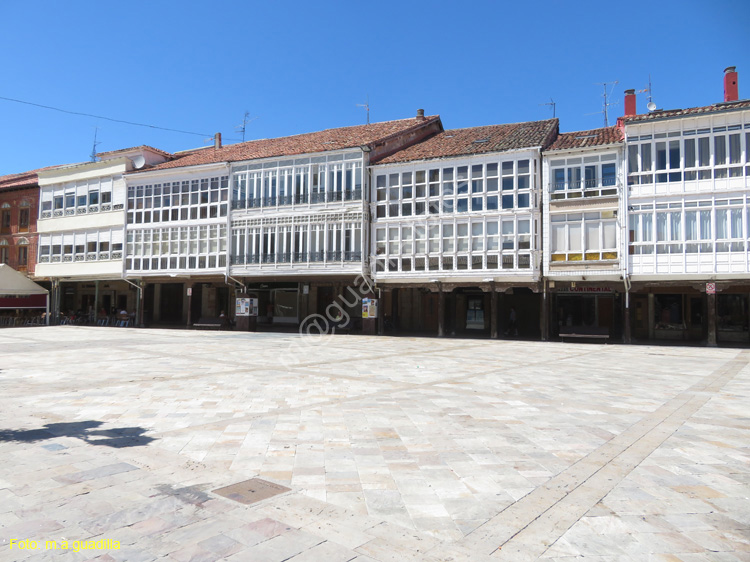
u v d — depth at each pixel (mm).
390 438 6543
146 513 4242
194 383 10875
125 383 10867
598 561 3508
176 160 34250
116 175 33000
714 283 20172
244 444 6281
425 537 3861
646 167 21156
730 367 13758
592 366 13930
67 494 4645
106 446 6176
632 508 4375
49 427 7105
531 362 14883
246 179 28953
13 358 15680
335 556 3553
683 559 3523
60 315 36250
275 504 4461
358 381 11164
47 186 35875
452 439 6492
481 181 24438
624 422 7375
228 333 27453
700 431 6875
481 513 4297
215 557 3521
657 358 16109
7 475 5133
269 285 30922
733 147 19844
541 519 4172
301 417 7695
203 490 4777
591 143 22469
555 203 22625
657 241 20812
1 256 37969
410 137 30172
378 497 4645
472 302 28734
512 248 23562
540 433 6770
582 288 23469
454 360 15312
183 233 30453
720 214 19953
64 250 34812
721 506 4418
